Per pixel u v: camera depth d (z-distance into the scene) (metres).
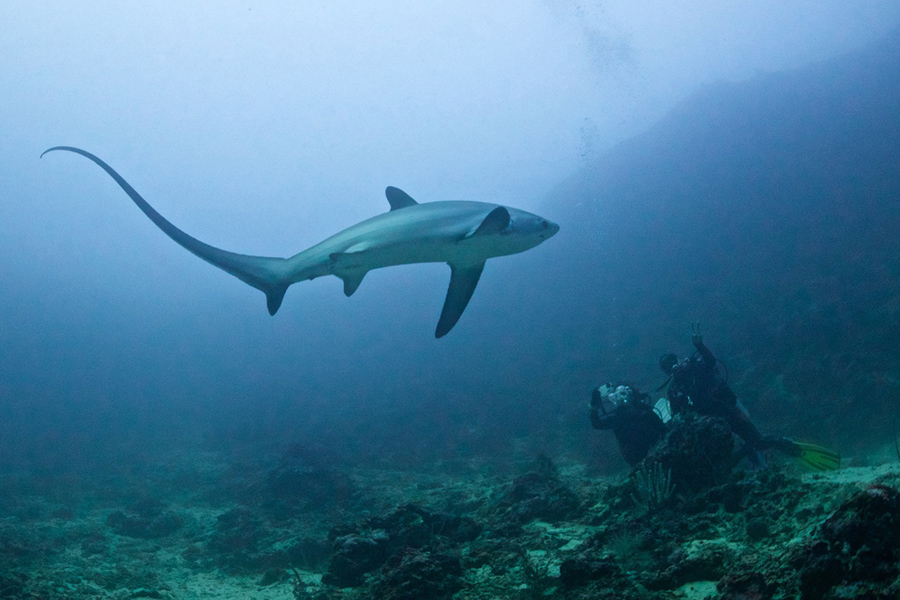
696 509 5.70
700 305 20.50
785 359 14.38
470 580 5.21
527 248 3.52
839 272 17.06
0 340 41.31
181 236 3.76
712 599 3.92
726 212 24.53
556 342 24.95
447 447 16.83
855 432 10.98
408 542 6.26
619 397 7.86
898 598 2.97
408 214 3.45
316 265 3.56
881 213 18.92
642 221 28.03
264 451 19.27
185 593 7.21
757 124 27.55
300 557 8.29
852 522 3.50
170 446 22.30
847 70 27.50
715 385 7.39
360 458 16.64
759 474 5.75
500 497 8.25
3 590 6.62
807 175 23.22
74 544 10.00
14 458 20.11
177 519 11.45
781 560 3.95
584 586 4.52
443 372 26.69
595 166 33.97
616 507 6.50
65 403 31.97
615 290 25.56
